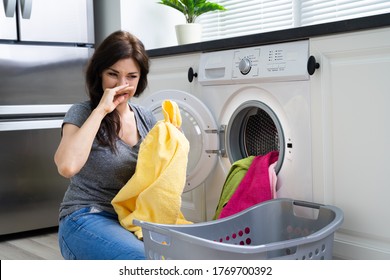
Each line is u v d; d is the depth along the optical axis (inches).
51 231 113.8
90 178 67.9
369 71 69.5
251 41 83.3
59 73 112.0
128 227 65.4
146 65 68.0
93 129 62.7
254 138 91.3
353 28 69.4
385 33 67.0
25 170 109.6
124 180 68.7
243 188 81.1
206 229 68.7
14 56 106.0
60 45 113.1
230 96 88.8
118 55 64.7
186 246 56.4
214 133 90.2
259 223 75.0
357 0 102.3
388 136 68.0
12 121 106.1
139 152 66.8
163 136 66.7
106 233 63.2
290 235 77.0
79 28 114.5
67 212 67.3
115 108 69.7
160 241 61.7
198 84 94.4
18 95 107.0
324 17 108.2
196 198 96.8
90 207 66.9
